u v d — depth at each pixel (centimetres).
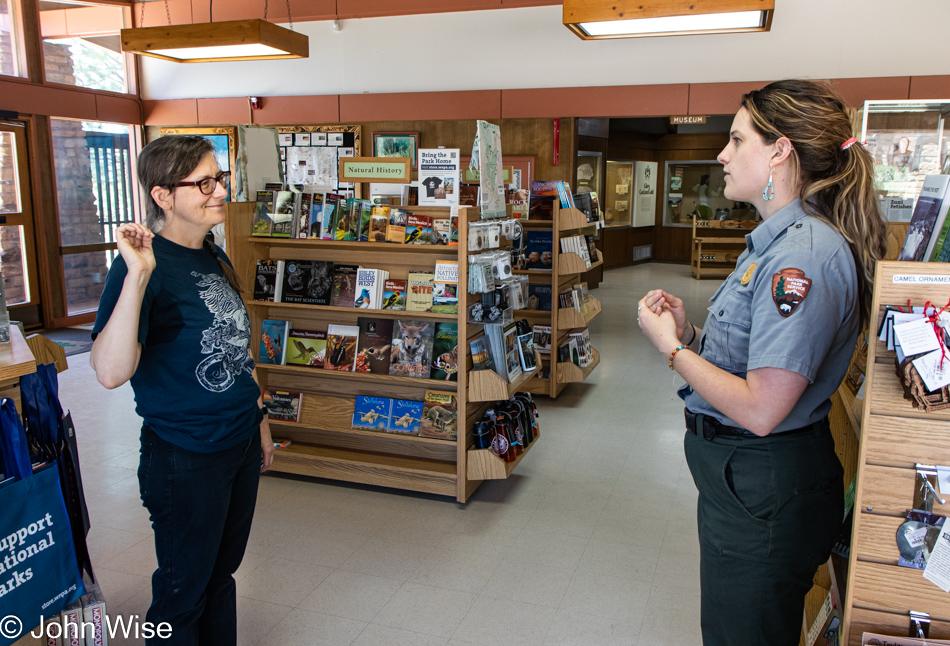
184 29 650
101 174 948
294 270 421
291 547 340
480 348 384
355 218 402
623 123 1462
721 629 168
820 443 158
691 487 414
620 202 1525
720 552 164
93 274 936
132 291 170
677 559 330
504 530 359
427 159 410
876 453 152
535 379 596
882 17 721
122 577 311
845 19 733
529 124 870
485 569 320
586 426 523
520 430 404
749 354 148
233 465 207
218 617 225
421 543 345
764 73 770
